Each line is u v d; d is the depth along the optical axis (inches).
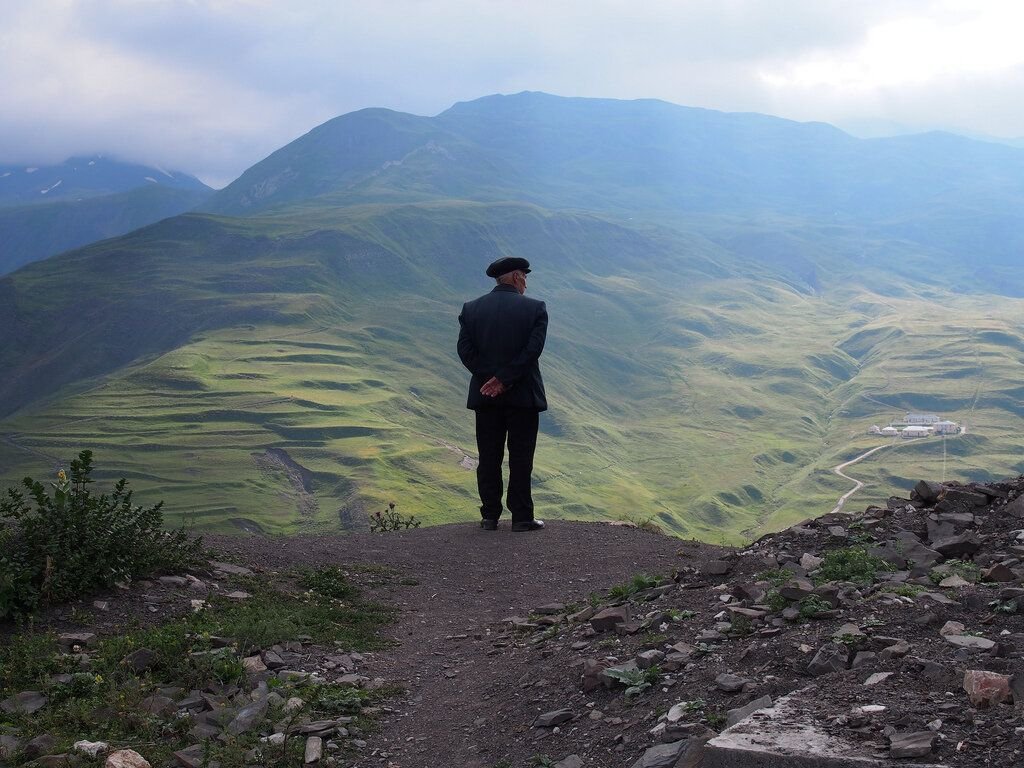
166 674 148.3
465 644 174.2
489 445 277.0
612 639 146.3
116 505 192.9
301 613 184.5
